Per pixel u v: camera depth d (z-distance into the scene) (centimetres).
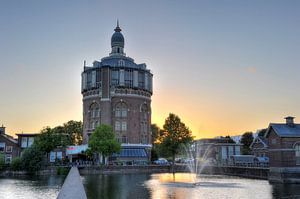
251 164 9631
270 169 7219
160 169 11356
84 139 13562
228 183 6488
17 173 9288
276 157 7019
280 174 6812
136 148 13212
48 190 5372
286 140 6894
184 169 11381
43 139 10188
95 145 10681
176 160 14112
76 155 12556
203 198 4362
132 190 5238
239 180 7325
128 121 13338
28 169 9350
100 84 13400
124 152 12850
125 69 13550
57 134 10488
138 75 13788
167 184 6191
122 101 13362
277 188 5556
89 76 13750
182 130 12144
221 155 13638
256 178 8019
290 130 7025
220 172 10275
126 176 8656
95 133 10894
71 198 1702
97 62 14112
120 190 5238
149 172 10825
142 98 13750
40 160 9512
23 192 5116
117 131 13188
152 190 5228
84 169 10238
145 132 13812
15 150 11319
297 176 6638
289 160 6838
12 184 6378
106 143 10669
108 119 13050
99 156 12094
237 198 4394
